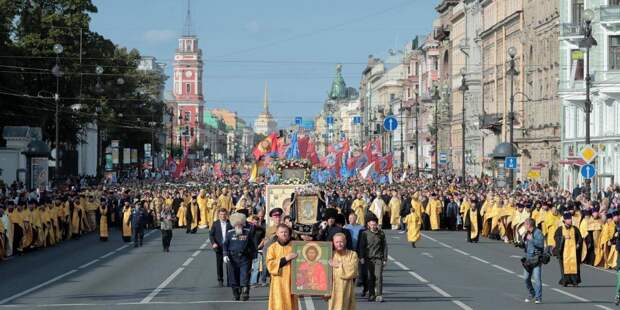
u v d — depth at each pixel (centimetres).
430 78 15288
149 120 12156
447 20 14088
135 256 4141
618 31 6575
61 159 9938
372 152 8194
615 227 3575
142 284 3059
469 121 11819
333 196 5894
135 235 4669
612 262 3638
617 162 6681
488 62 11038
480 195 5709
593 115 7075
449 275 3347
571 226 3055
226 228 2948
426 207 6016
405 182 8006
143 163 12762
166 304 2558
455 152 12950
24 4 8431
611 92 6544
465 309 2475
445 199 6025
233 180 9775
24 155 7288
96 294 2806
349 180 8238
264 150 5559
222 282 2995
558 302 2631
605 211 3766
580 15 7188
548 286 3059
